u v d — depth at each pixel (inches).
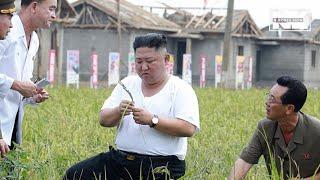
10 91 348.5
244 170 357.1
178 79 334.3
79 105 909.2
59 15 2081.7
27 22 353.1
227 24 2010.3
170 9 2957.7
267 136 352.5
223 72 1998.0
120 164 333.7
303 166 349.7
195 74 2822.3
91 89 1384.1
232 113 933.2
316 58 3144.7
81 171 337.1
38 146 440.1
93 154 463.5
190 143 518.0
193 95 332.2
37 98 353.1
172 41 2748.5
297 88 338.0
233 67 2844.5
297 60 3056.1
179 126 323.6
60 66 2097.7
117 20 2427.4
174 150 332.2
